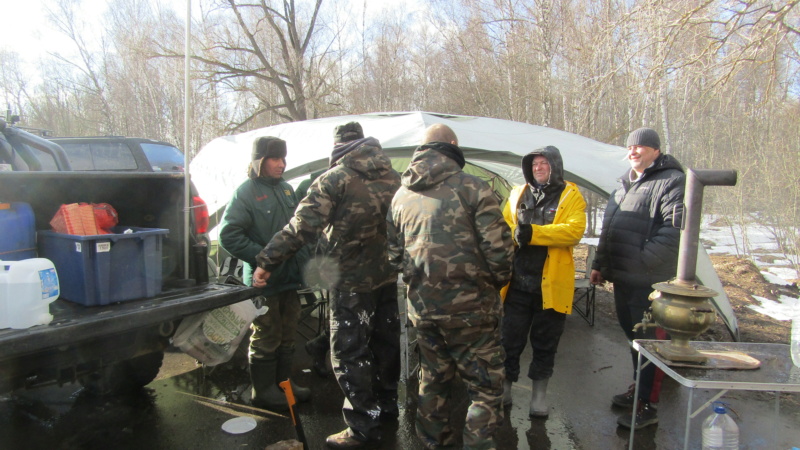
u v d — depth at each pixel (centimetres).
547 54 1376
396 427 330
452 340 256
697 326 235
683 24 579
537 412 342
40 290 207
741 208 977
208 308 263
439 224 251
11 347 187
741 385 215
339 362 298
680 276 247
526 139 576
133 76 2752
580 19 1269
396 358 334
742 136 1005
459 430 327
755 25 565
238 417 337
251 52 2039
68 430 319
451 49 1867
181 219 297
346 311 296
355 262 295
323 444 305
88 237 230
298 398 356
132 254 250
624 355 466
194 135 2133
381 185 297
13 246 230
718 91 612
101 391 345
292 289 332
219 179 547
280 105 2092
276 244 277
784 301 664
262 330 333
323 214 281
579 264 838
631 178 347
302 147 520
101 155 701
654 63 650
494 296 263
